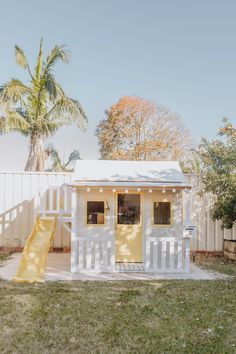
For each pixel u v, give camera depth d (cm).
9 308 479
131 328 411
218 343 371
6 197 1070
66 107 1408
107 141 2506
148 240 760
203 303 511
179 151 2434
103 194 777
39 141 1430
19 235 1067
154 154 2427
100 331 400
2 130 1364
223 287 608
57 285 620
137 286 616
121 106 2481
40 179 1077
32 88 1473
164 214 786
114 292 570
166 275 725
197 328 414
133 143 2450
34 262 721
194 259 941
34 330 401
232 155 899
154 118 2462
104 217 771
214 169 941
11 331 398
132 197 866
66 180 1079
